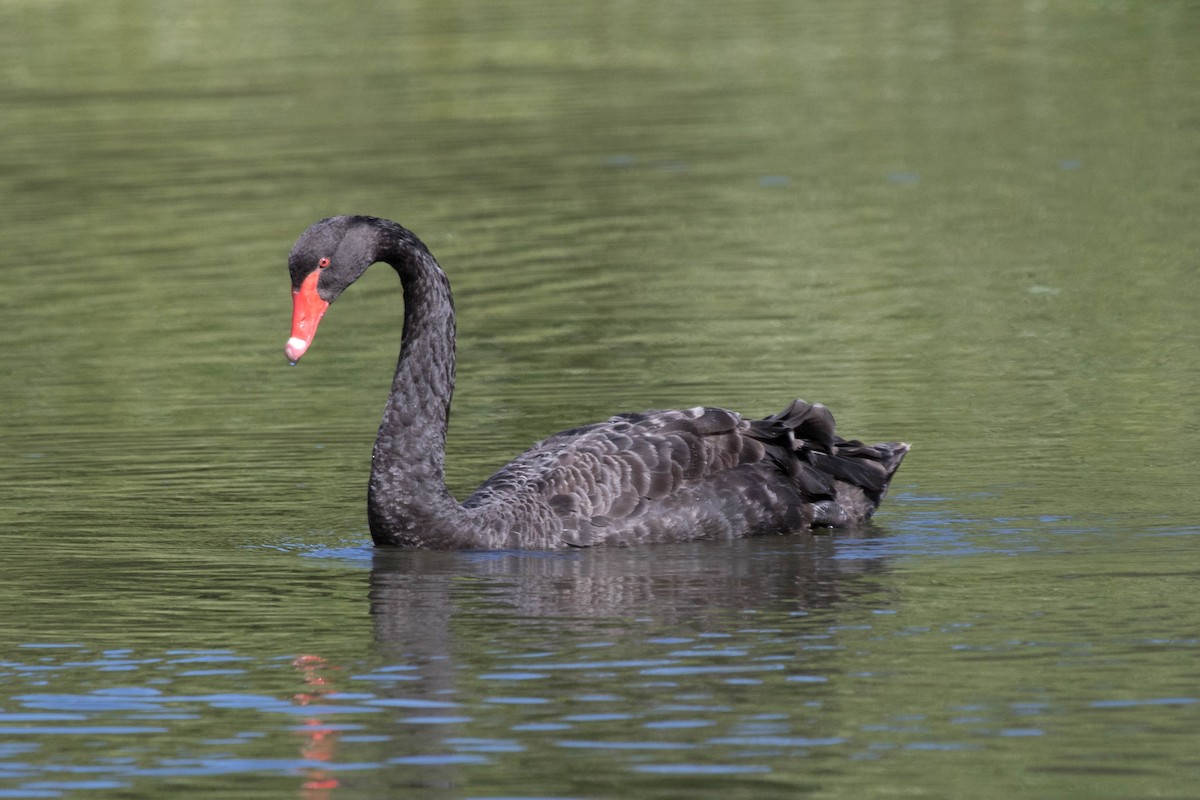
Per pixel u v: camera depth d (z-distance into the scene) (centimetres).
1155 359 1777
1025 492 1359
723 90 3488
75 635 1078
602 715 922
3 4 4741
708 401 1675
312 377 1848
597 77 3653
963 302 2048
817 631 1050
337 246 1241
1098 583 1130
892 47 3919
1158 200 2531
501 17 4450
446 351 1272
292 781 851
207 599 1150
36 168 2959
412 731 909
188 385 1812
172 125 3275
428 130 3178
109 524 1340
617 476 1268
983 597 1109
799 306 2055
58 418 1686
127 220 2602
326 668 1005
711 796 821
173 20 4491
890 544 1248
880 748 870
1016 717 905
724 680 970
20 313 2158
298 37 4212
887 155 2892
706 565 1206
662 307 2069
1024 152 2886
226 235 2492
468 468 1477
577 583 1168
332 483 1455
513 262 2306
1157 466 1414
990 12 4350
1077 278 2144
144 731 920
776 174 2786
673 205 2602
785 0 4672
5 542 1292
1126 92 3331
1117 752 858
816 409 1294
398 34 4250
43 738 912
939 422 1574
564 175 2809
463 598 1141
